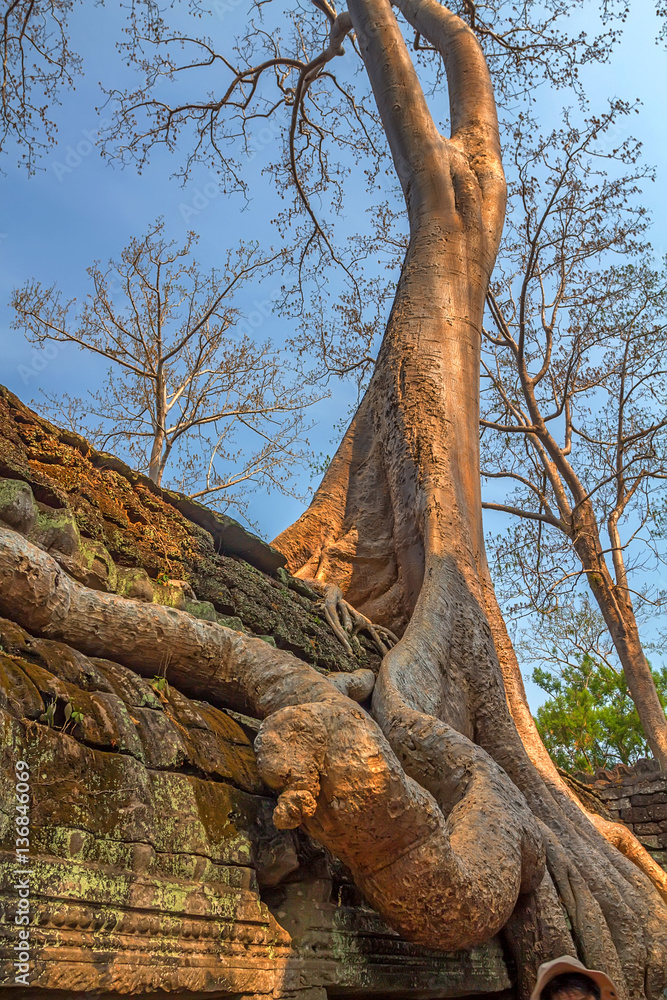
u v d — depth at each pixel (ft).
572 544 46.50
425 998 14.02
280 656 12.98
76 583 11.64
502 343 50.78
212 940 9.68
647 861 23.93
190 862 9.98
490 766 14.84
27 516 12.16
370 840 10.61
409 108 32.17
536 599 45.14
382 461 27.84
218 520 17.49
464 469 25.81
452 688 19.56
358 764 10.37
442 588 21.50
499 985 15.35
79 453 14.82
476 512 25.43
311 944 11.43
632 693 44.62
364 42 33.58
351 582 25.68
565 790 22.07
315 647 18.88
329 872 12.48
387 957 12.66
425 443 25.73
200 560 16.37
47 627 10.99
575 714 56.54
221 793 11.19
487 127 34.99
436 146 31.89
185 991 9.13
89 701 9.95
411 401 26.86
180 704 12.00
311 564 26.17
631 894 18.74
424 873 10.91
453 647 20.34
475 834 12.91
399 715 15.92
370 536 26.58
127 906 8.73
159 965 8.86
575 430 53.26
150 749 10.53
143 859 9.34
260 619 17.39
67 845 8.54
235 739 12.46
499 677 20.74
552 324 52.49
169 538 15.88
